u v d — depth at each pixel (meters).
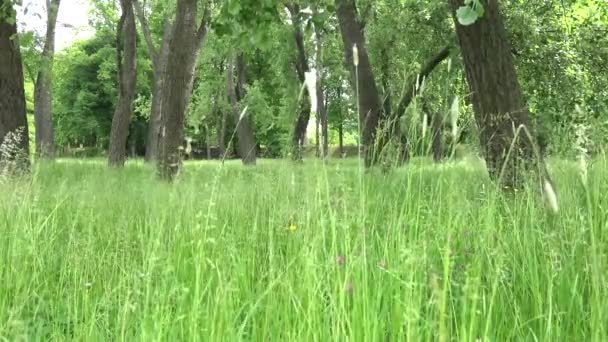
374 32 18.89
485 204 3.40
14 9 9.60
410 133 2.92
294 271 2.80
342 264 2.42
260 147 40.06
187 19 12.95
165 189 6.61
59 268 3.93
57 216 4.98
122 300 2.89
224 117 36.03
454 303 2.48
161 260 3.12
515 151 5.91
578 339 2.27
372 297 2.28
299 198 3.80
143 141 63.78
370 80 15.00
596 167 3.20
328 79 27.67
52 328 2.85
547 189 1.94
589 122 3.14
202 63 33.41
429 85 12.89
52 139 26.80
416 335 1.92
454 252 2.71
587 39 15.81
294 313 2.42
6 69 10.34
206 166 11.57
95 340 2.58
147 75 45.06
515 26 15.12
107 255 3.59
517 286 2.82
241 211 4.73
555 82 15.35
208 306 2.35
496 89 6.89
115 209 5.68
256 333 2.44
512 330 2.37
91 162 18.86
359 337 2.08
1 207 4.90
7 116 10.28
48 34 22.86
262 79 37.75
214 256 3.09
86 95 57.03
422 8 17.16
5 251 3.81
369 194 3.79
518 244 3.21
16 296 2.86
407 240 2.94
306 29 6.00
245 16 5.93
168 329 2.37
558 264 2.74
